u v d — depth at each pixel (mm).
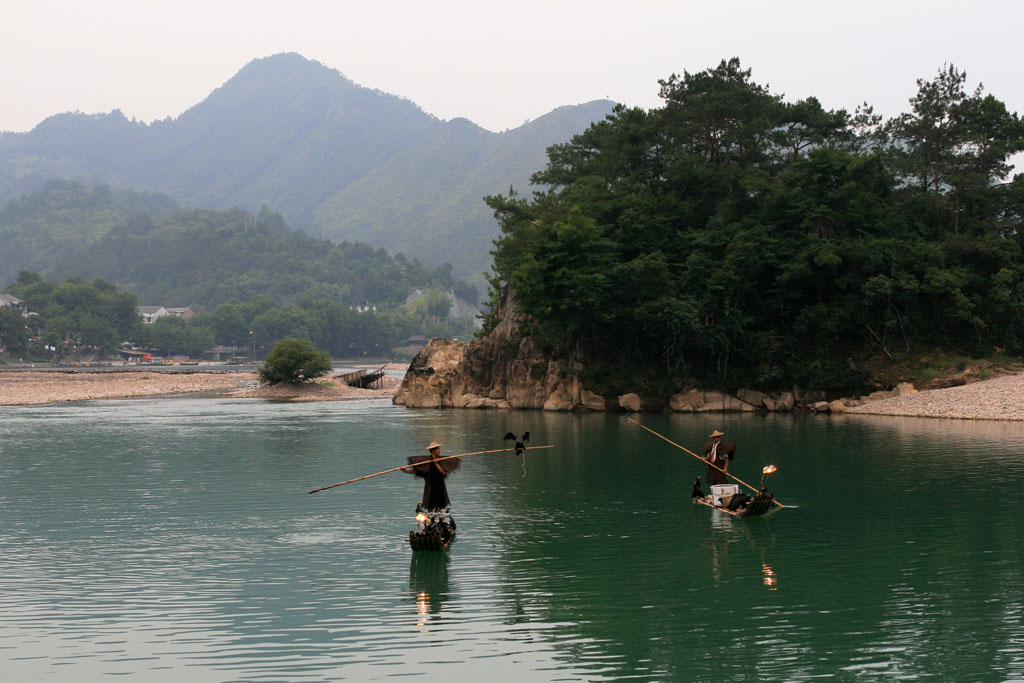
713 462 28922
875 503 28141
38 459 42000
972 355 68750
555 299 68875
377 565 20875
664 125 80188
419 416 70438
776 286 70438
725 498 28031
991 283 70250
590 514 27250
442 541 22203
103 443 49656
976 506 27391
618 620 16609
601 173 82500
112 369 182750
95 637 15781
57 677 13898
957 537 23219
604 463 39281
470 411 77062
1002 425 52375
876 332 69562
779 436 47969
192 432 56625
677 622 16484
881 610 17062
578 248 69312
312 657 14742
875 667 14180
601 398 72312
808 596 18047
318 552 22266
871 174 71438
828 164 71125
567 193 80625
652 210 74312
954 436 46562
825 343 70250
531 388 77438
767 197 70875
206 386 133875
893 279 67875
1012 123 76375
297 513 27734
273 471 37281
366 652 14984
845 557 21250
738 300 69688
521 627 16266
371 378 126812
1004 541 22703
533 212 80875
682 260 72562
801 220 70875
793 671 14062
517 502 29516
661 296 67875
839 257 66125
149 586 19141
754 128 76625
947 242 71625
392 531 24875
